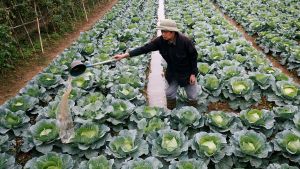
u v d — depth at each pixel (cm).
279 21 1156
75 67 441
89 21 1474
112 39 983
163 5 1870
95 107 532
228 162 444
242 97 604
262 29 1110
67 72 737
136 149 444
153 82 803
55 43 1126
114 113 520
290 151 432
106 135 487
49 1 1134
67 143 475
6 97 740
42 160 414
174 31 457
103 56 805
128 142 452
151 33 1111
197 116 502
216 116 501
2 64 811
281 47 881
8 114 517
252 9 1360
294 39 1037
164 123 489
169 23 452
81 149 461
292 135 441
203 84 620
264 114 507
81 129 473
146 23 1179
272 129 498
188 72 534
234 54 797
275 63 880
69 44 1135
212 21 1195
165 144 439
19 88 786
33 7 1117
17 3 1002
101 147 485
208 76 624
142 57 827
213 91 605
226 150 443
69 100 564
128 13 1397
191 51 494
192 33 1038
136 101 604
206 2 1653
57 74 720
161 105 688
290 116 507
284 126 511
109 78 677
